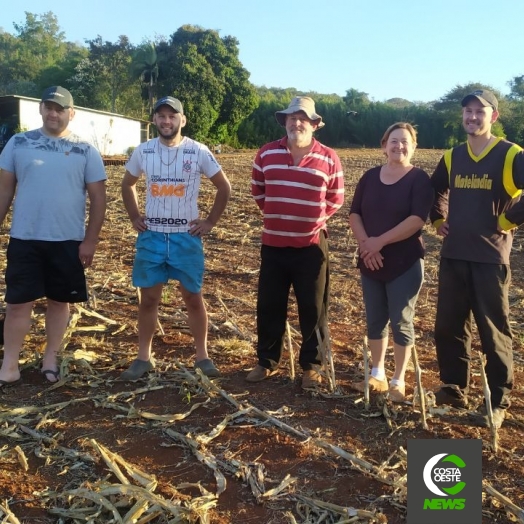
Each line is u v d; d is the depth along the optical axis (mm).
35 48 86188
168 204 4348
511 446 3701
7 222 10875
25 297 4324
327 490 3221
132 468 3316
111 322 5734
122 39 51844
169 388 4406
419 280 4219
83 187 4410
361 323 6191
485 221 3951
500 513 3080
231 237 10680
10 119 31547
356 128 62281
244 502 3131
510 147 3879
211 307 6496
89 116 34188
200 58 47562
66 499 3092
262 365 4586
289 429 3807
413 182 4137
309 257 4434
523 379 4762
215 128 51031
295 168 4324
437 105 63312
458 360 4191
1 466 3381
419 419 3982
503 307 3982
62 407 4070
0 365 4750
